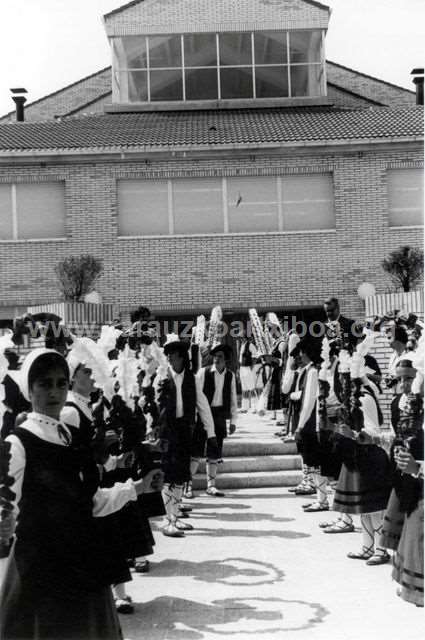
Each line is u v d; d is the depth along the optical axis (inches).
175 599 237.0
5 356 175.2
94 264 756.0
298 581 253.6
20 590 148.8
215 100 933.2
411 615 215.5
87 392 194.4
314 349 363.3
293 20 921.5
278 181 800.9
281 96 936.9
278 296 792.9
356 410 271.0
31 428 155.3
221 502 394.9
